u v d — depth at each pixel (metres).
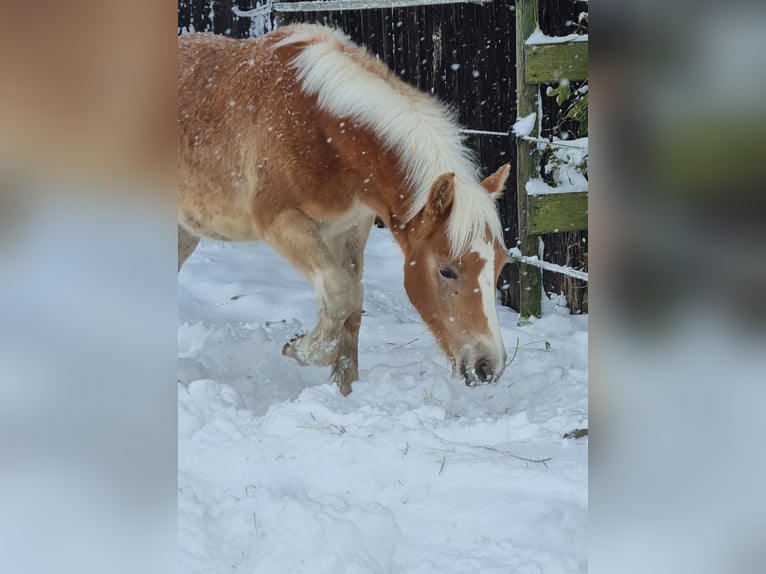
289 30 3.74
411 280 3.41
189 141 3.73
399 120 3.39
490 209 3.28
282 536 2.13
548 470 2.44
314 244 3.50
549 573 1.99
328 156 3.50
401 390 3.58
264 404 3.60
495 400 3.63
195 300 5.21
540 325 4.86
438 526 2.25
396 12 5.87
